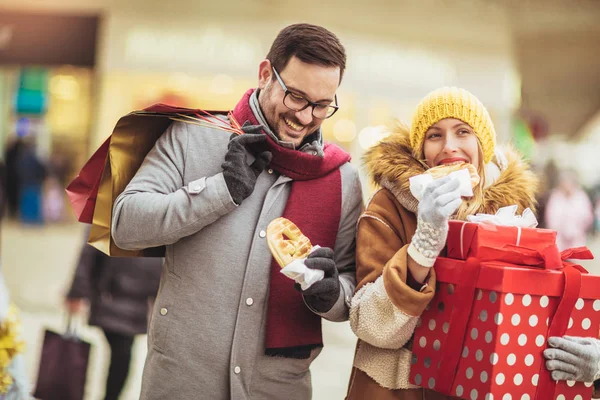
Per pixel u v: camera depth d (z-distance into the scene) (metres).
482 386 2.45
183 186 2.93
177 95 13.95
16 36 11.18
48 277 12.53
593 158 24.70
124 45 11.18
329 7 10.93
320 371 7.28
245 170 2.74
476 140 2.89
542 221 10.92
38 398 4.89
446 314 2.64
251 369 2.86
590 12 11.68
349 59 11.07
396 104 12.27
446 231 2.54
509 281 2.42
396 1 10.96
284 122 2.90
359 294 2.79
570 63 12.53
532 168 3.23
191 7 11.05
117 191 3.04
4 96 22.50
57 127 21.59
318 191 2.99
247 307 2.86
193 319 2.86
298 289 2.71
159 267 5.63
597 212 22.72
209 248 2.88
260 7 10.92
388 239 2.86
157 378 2.89
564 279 2.52
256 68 11.02
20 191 21.19
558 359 2.49
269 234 2.67
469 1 11.32
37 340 7.66
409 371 2.79
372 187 3.09
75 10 11.13
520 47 12.17
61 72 20.91
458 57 11.71
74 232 20.16
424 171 2.89
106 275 5.52
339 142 12.56
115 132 2.98
